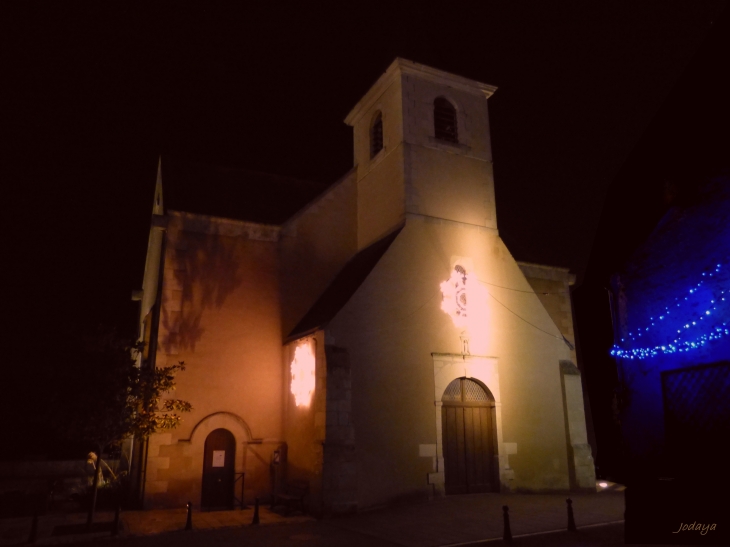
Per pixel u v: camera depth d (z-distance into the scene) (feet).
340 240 56.08
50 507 44.06
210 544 31.24
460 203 52.31
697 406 21.30
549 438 49.11
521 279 52.70
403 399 44.04
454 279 49.26
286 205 59.57
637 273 24.56
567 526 33.45
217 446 46.42
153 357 45.65
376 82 55.77
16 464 69.36
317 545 30.73
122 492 45.09
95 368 36.17
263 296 50.80
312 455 41.63
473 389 47.98
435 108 54.80
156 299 48.47
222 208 53.72
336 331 42.68
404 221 49.01
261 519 38.42
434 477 43.65
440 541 30.99
